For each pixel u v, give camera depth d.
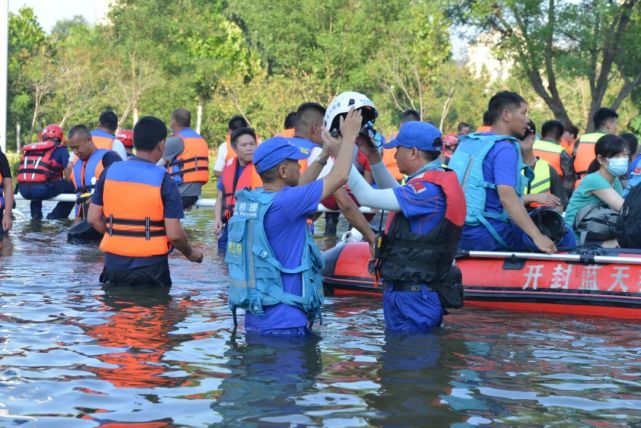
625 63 31.62
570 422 3.79
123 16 54.06
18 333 5.29
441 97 58.97
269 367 4.59
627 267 6.25
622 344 5.33
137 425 3.68
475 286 6.53
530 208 7.47
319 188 5.07
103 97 52.94
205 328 5.49
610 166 7.39
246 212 5.21
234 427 3.65
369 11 50.09
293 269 5.21
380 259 5.54
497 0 31.69
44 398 4.03
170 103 53.59
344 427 3.67
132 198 6.97
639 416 3.89
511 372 4.59
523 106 6.44
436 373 4.54
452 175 5.37
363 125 5.44
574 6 30.36
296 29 51.69
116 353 4.85
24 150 12.74
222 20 57.09
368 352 4.94
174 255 9.19
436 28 48.81
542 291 6.36
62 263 8.30
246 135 9.30
